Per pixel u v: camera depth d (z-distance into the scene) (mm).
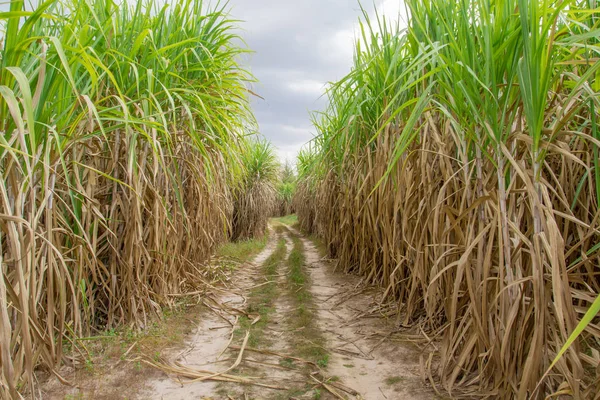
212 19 4277
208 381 2660
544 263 1898
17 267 1622
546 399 1718
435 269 2789
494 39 2016
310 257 7965
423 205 3088
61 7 2775
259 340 3412
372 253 5227
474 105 2059
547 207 1730
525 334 2061
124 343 2982
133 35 3383
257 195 11609
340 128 4953
